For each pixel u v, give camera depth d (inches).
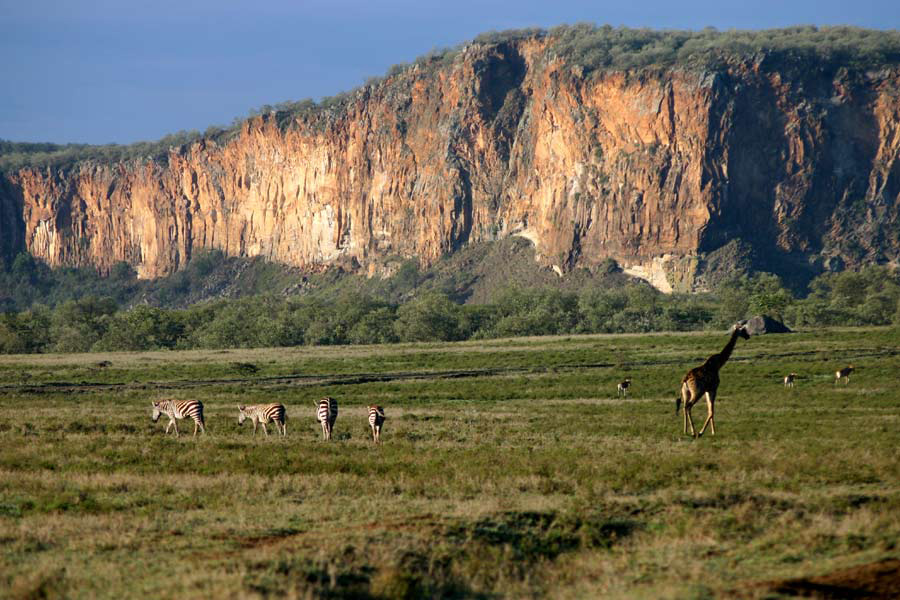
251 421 3467.0
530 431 3029.0
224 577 1162.0
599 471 2018.9
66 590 1176.8
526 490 1856.5
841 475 1911.9
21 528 1508.4
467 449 2532.0
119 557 1341.0
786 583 1190.3
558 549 1425.9
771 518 1560.0
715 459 2158.0
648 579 1256.8
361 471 2134.6
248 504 1738.4
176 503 1763.0
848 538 1398.9
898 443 2458.2
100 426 3245.6
